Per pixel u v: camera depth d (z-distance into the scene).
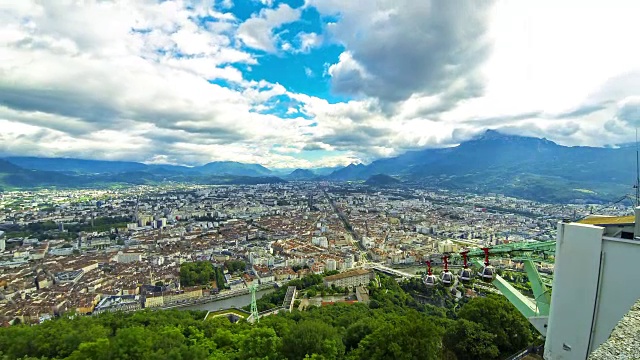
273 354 87.00
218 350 99.00
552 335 55.47
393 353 74.06
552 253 68.69
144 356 85.12
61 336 109.56
